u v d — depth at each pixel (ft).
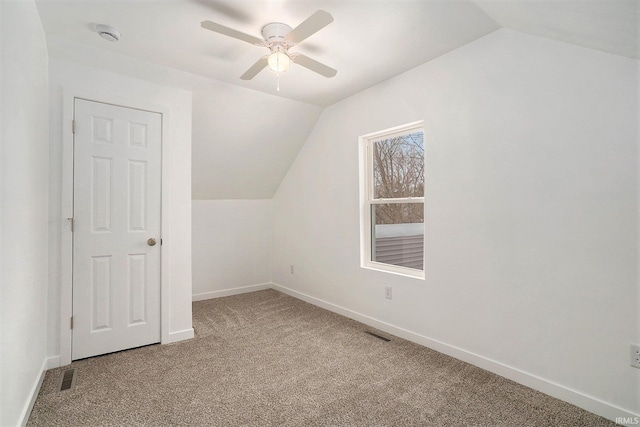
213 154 12.53
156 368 7.97
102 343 8.63
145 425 5.85
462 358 8.29
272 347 9.21
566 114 6.49
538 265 6.91
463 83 8.23
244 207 15.47
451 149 8.53
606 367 6.03
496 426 5.82
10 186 4.88
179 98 9.91
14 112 5.07
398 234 10.39
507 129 7.40
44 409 6.26
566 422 5.92
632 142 5.74
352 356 8.62
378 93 10.52
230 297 14.57
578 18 5.16
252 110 11.66
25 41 5.72
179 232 9.84
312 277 13.62
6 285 4.74
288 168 14.89
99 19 6.98
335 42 7.93
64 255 8.05
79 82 8.32
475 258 8.02
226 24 7.13
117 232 8.83
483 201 7.86
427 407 6.38
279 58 6.86
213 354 8.78
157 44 8.04
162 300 9.48
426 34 7.62
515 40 7.22
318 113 12.87
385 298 10.42
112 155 8.76
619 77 5.85
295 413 6.21
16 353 5.29
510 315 7.38
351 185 11.64
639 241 5.68
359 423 5.92
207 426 5.83
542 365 6.87
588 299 6.24
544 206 6.82
